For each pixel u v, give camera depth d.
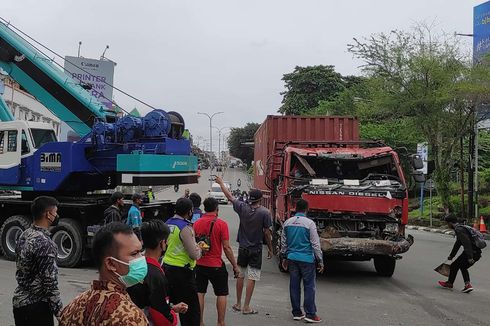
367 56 23.20
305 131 13.71
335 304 8.01
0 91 26.08
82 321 2.26
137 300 3.39
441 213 25.92
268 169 12.44
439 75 21.34
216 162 135.00
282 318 7.04
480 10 25.88
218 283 6.20
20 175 11.66
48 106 12.35
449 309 7.89
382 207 9.62
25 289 3.91
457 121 22.59
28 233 3.99
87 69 30.52
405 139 32.16
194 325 5.21
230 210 32.25
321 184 9.98
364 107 26.00
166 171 11.16
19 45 12.23
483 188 29.20
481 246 9.19
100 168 11.41
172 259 5.19
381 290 9.29
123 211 11.28
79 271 10.45
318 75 62.88
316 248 6.90
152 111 11.23
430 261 13.16
